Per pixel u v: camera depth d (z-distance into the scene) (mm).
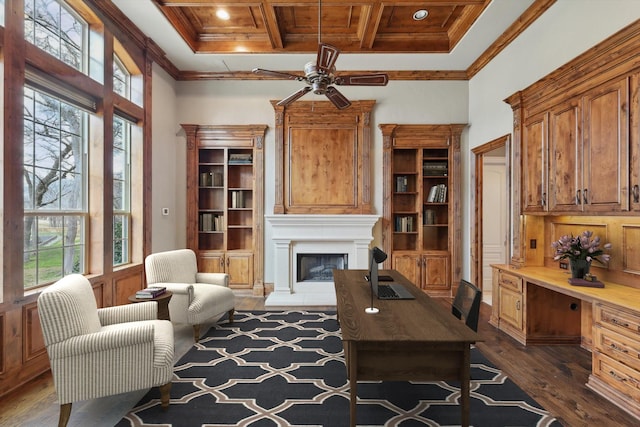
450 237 5188
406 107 5211
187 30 4320
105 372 2068
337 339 3461
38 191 2844
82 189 3367
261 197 5211
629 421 2090
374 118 5227
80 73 3121
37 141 2830
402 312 2146
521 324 3393
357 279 3123
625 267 2756
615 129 2482
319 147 5203
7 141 2416
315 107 5164
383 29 4352
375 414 2160
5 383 2408
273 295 4938
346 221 4965
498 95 4328
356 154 5191
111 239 3592
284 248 4996
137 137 4238
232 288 5238
